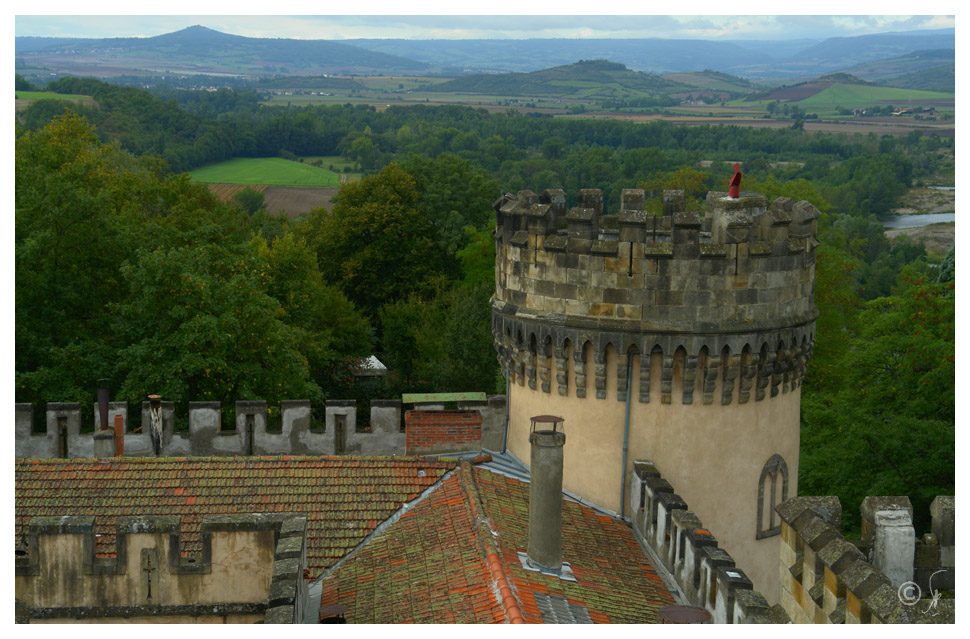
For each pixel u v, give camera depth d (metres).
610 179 180.62
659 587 22.98
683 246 25.12
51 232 55.41
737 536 27.17
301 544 20.53
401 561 22.86
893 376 56.31
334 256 107.81
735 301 25.45
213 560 21.05
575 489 27.23
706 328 25.31
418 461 27.17
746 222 25.23
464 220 113.56
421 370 85.25
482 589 20.44
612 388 26.27
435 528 24.03
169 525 20.95
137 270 54.56
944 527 18.30
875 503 18.23
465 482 25.80
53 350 51.34
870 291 135.50
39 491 25.52
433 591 20.98
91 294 57.41
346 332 91.00
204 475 26.31
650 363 25.72
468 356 80.19
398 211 107.00
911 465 49.09
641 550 25.02
